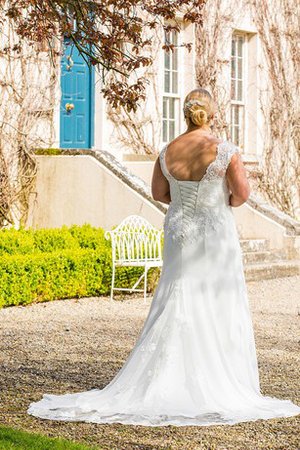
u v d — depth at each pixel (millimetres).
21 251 11805
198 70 17438
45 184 14633
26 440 5035
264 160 18969
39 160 14688
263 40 18953
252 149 18891
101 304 11242
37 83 14805
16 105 14555
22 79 14594
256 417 5734
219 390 5848
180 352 5871
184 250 6020
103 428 5523
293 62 19531
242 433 5465
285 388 6746
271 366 7562
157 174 6254
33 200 14711
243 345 6023
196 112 6102
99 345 8391
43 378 6930
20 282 10805
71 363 7527
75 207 14383
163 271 6105
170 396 5781
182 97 17344
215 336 5938
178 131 17297
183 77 17359
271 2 19078
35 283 11031
